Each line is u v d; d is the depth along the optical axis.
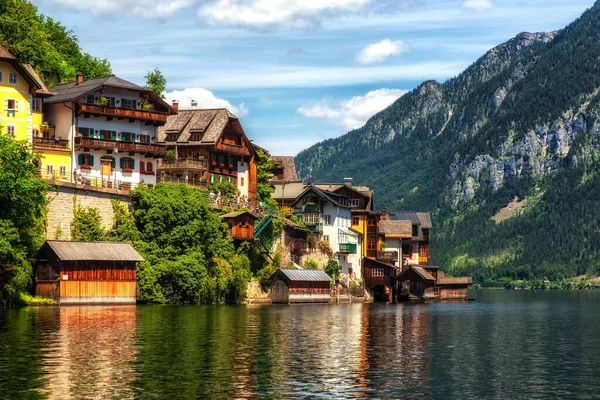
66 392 46.56
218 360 57.81
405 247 199.12
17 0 134.88
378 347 68.06
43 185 92.00
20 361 55.16
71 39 152.50
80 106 114.75
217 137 138.50
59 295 94.81
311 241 150.62
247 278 123.12
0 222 88.50
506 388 50.91
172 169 135.25
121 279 100.94
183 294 111.88
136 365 54.78
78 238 102.38
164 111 125.50
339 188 177.00
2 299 91.06
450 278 194.88
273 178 186.25
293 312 105.88
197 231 113.62
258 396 46.88
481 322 99.81
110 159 118.62
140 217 110.06
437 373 55.41
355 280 169.12
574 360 62.59
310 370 55.00
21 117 110.38
